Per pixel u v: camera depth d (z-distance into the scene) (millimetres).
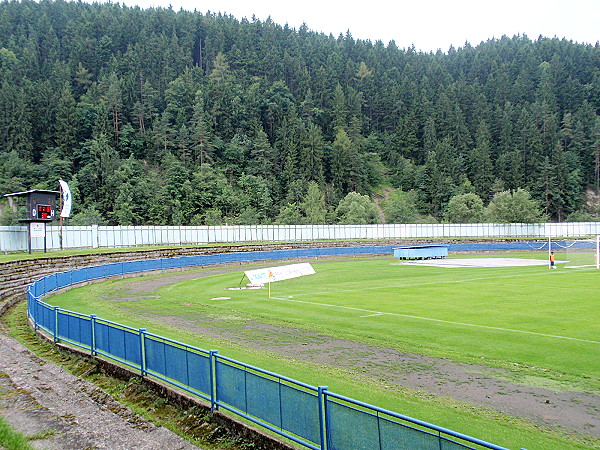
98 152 121000
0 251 45938
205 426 10117
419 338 18453
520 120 159875
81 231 58156
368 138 179000
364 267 53000
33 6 188000
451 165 150625
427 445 6633
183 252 59625
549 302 26531
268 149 142750
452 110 176750
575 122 165250
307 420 8250
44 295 28250
